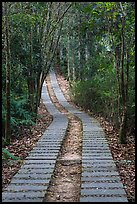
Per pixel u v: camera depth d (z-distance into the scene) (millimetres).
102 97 12672
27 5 10922
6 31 7902
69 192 4797
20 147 7906
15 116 10203
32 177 5273
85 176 5301
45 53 13586
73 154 7125
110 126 10992
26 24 11023
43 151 7141
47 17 12938
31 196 4441
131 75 9742
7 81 7988
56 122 11945
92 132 9602
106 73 12578
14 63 11445
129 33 8562
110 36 9023
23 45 11820
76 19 15969
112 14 8312
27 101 11555
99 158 6488
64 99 22750
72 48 20922
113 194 4473
